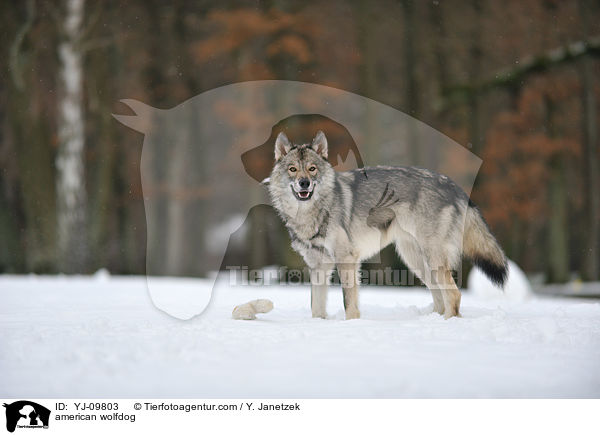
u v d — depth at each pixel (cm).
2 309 917
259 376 438
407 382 415
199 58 2700
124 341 582
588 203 2791
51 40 2598
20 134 2558
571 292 2395
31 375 449
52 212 2505
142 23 2795
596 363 480
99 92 2616
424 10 2725
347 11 2627
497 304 1072
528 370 455
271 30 2483
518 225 3078
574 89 2772
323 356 508
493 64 2730
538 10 2719
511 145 2703
